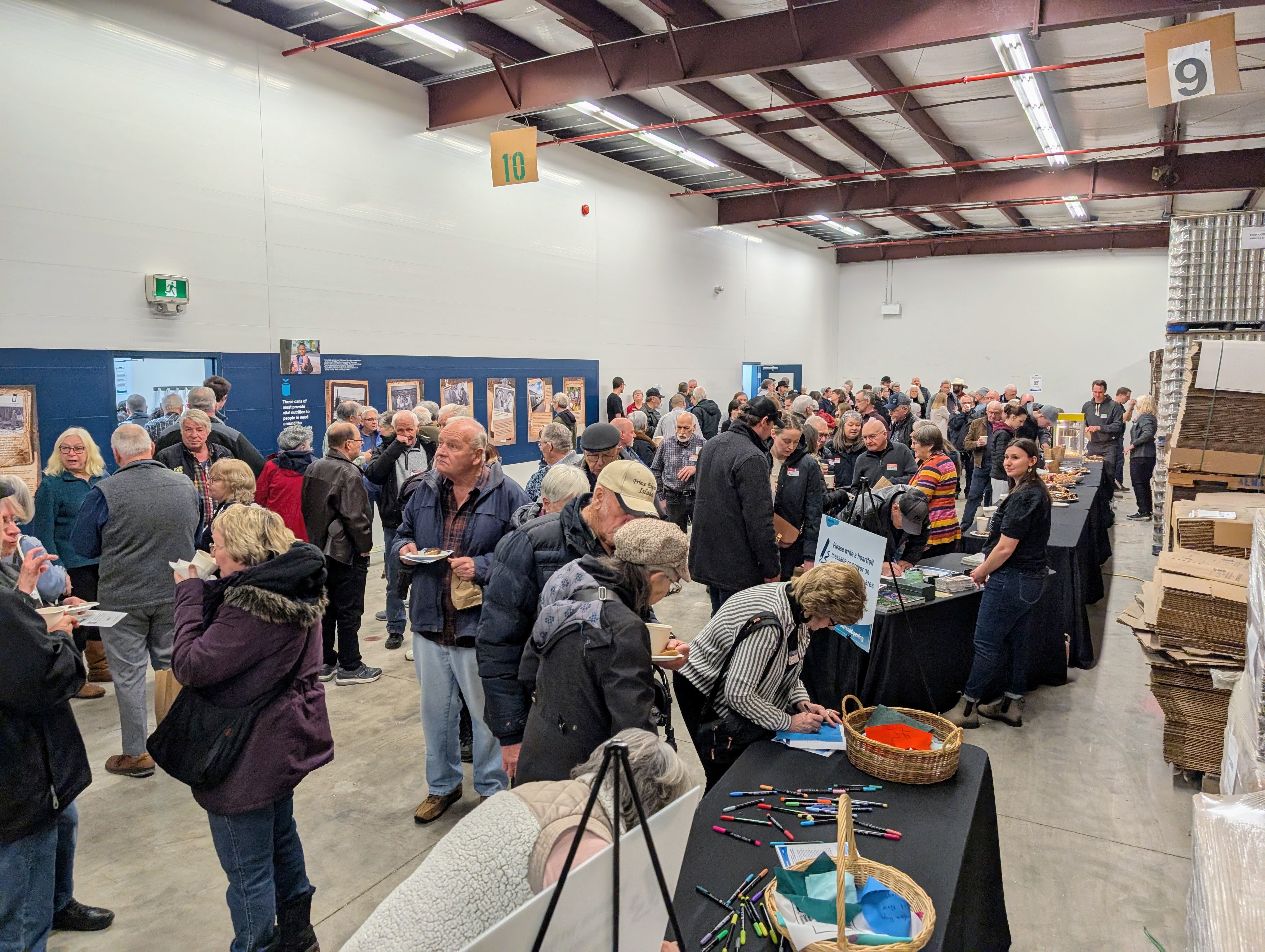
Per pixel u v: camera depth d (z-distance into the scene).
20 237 5.10
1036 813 3.17
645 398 11.59
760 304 15.57
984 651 3.92
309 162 6.96
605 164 11.00
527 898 0.98
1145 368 16.06
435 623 2.94
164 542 3.41
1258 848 1.39
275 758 2.01
